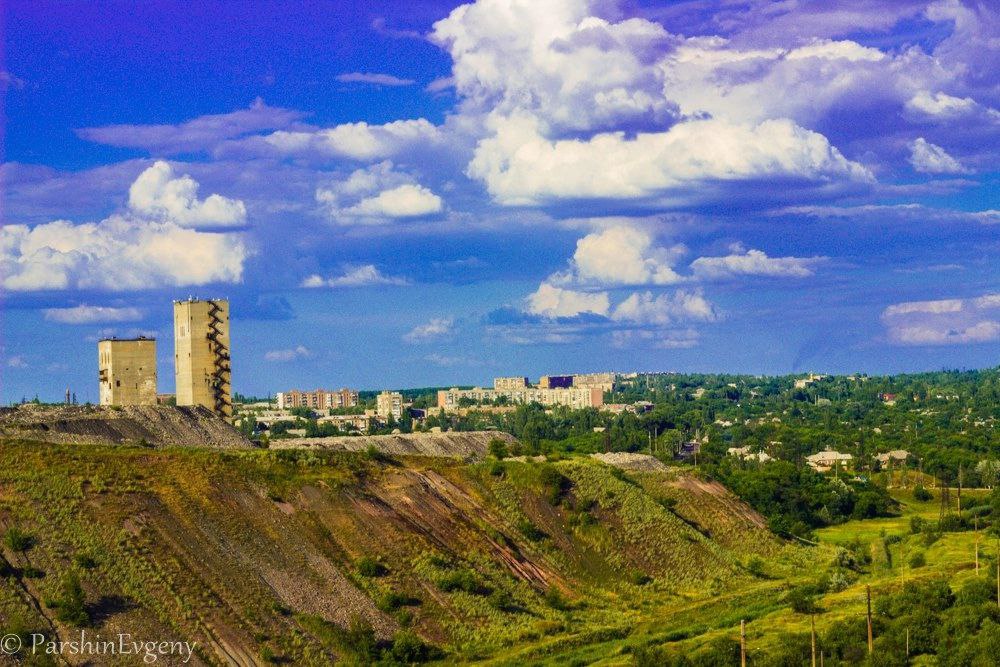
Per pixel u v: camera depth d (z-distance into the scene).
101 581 130.50
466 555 169.88
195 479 158.38
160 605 130.12
